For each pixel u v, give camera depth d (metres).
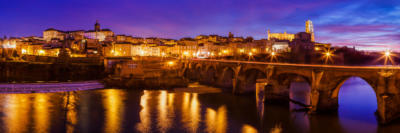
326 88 51.28
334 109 53.19
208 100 70.75
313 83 52.22
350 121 46.56
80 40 178.12
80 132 39.75
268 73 66.31
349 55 156.75
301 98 74.75
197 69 132.88
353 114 51.09
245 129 43.19
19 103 60.41
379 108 41.72
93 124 44.25
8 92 75.75
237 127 44.31
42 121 45.16
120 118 48.78
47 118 47.31
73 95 75.19
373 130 41.12
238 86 81.75
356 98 69.06
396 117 41.25
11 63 115.62
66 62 128.62
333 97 52.72
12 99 65.62
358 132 40.75
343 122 46.12
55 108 56.03
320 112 51.66
